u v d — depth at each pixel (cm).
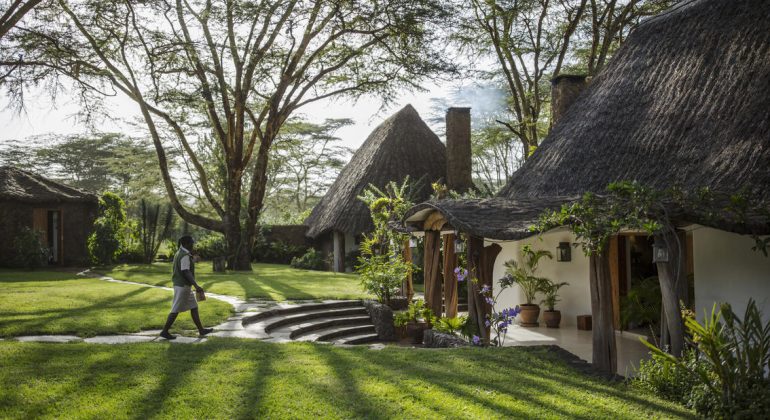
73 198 2836
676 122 1140
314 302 1611
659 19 1519
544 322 1502
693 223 789
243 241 2800
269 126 2742
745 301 856
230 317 1291
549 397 663
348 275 2667
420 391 677
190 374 738
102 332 1041
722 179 909
